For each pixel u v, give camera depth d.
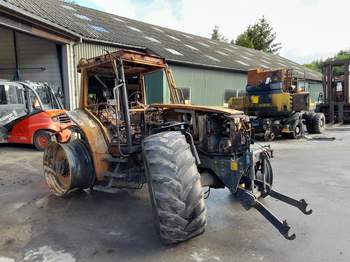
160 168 2.59
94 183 3.97
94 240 2.91
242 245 2.75
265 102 9.91
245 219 3.30
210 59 14.70
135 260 2.55
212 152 3.29
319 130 11.33
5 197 4.20
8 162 6.53
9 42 10.45
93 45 10.15
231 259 2.53
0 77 10.68
